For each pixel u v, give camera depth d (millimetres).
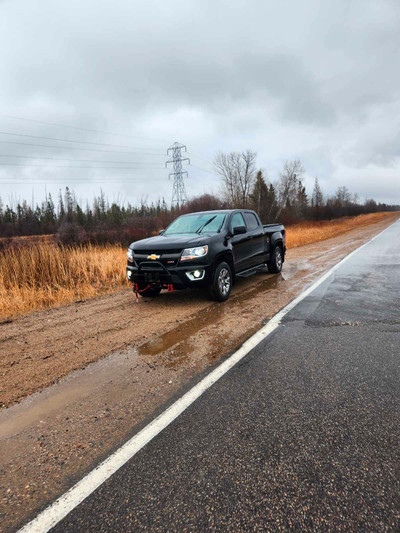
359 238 18531
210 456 1874
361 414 2186
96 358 3504
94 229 18578
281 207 41938
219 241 5758
